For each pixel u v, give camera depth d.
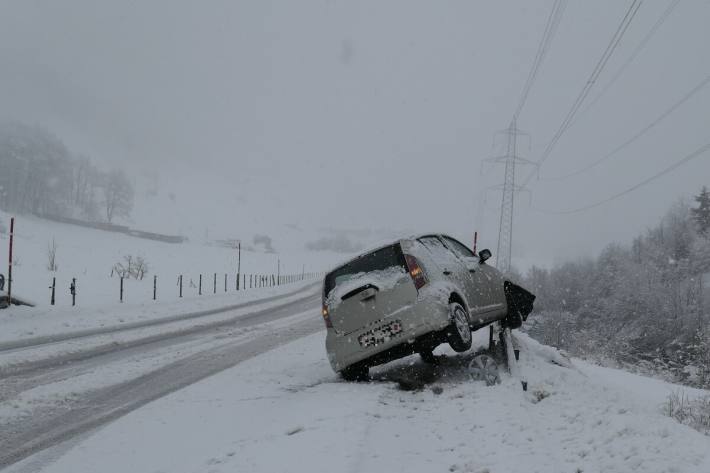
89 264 48.50
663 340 47.66
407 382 7.46
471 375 7.16
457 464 4.45
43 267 38.69
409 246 7.49
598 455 4.29
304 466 4.27
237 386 8.10
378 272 7.48
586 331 47.62
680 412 6.72
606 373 9.91
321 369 9.26
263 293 34.62
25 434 6.07
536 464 4.31
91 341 13.26
